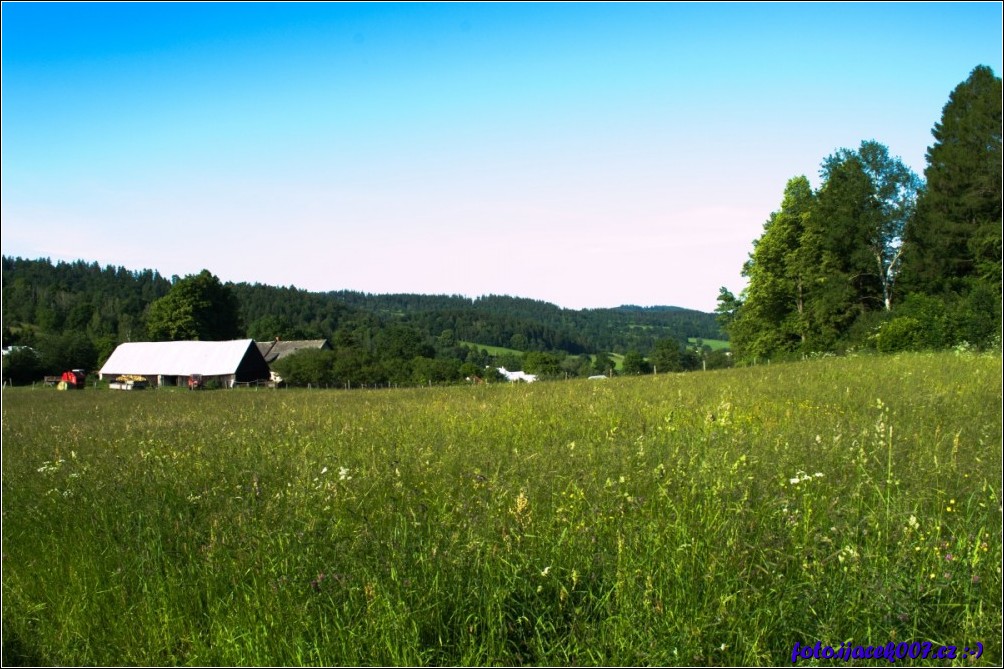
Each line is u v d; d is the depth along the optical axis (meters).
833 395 12.95
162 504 6.08
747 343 55.25
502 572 4.18
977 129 45.53
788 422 9.81
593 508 5.06
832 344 46.41
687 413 11.03
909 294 39.09
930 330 31.62
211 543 4.93
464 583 4.12
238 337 97.00
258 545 4.75
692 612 3.75
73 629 4.22
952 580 4.11
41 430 13.77
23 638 4.22
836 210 46.97
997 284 36.00
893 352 31.30
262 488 6.27
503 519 4.96
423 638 3.83
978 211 45.25
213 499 6.21
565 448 8.04
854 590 3.96
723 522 4.57
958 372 16.42
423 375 56.78
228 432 11.12
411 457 7.73
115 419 16.42
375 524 4.98
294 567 4.36
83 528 5.66
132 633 4.14
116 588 4.51
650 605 3.82
